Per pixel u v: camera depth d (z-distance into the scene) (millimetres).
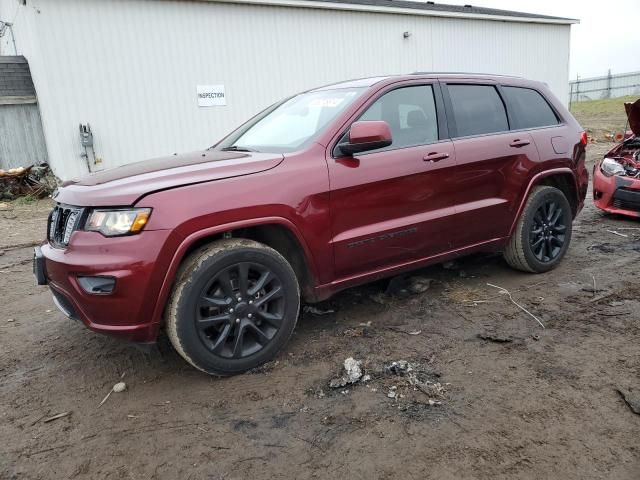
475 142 4160
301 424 2680
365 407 2797
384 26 16422
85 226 2900
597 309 3934
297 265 3512
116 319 2861
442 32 17953
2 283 5441
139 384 3176
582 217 7172
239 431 2650
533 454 2367
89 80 11867
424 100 4059
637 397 2746
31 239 7578
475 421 2627
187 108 13289
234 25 13625
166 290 2881
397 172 3678
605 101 38250
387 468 2324
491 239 4414
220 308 3082
